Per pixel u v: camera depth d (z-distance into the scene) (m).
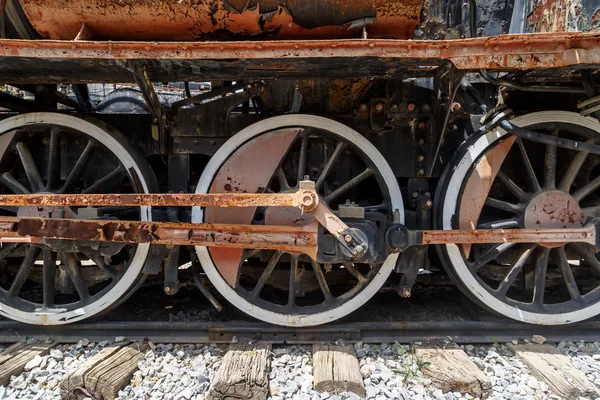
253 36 1.96
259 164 2.29
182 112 2.32
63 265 2.65
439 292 3.05
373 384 1.97
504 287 2.37
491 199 2.37
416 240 2.14
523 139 2.52
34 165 2.38
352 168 2.43
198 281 2.40
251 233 2.12
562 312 2.37
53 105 2.63
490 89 2.53
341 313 2.33
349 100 2.32
